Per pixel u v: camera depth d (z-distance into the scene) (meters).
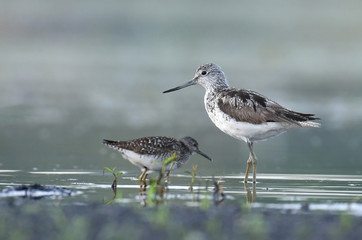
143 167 12.67
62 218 8.33
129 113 22.12
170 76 29.34
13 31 37.28
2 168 13.58
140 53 35.06
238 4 42.06
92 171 13.41
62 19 38.47
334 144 17.86
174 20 39.31
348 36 37.00
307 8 41.62
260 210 9.19
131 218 8.41
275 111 12.37
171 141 13.16
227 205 9.58
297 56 33.84
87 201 9.84
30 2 39.56
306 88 26.67
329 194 10.86
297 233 7.81
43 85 27.11
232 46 35.41
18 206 9.21
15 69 30.48
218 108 13.06
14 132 18.58
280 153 16.61
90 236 7.56
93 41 37.31
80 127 19.56
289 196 10.64
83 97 24.92
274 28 38.09
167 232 7.73
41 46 36.44
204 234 7.69
